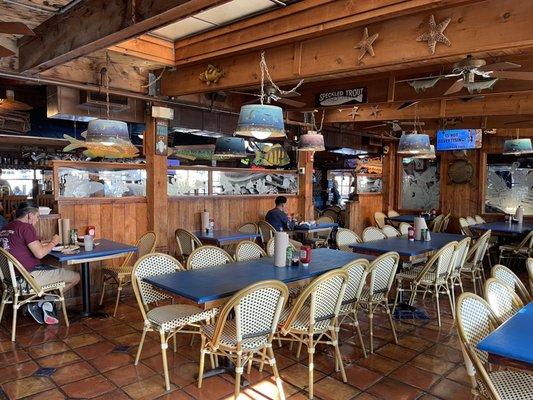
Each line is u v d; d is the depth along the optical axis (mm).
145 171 5199
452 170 8719
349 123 7797
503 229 6559
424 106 6168
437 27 2793
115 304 4535
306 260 3338
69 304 4504
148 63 4445
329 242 8117
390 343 3545
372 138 8883
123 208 4969
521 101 5473
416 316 4238
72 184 4625
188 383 2801
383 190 9594
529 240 6402
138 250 4594
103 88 4445
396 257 3439
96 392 2674
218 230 5824
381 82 4703
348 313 3135
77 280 4102
